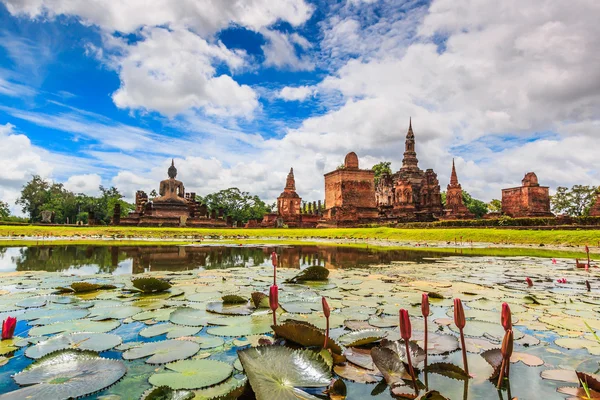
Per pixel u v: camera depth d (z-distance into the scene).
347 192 48.91
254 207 79.75
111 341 3.93
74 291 6.62
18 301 5.79
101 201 80.50
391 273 9.19
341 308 5.45
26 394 2.71
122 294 6.39
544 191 56.59
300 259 12.94
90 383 2.91
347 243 23.23
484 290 6.89
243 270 9.61
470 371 3.27
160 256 13.50
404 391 2.83
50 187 79.56
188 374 3.11
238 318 4.84
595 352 3.72
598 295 6.44
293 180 58.97
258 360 2.84
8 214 70.81
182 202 48.72
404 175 63.25
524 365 3.38
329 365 3.11
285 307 5.46
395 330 4.39
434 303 5.84
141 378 3.08
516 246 20.17
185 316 4.93
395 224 36.75
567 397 2.76
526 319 4.89
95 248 16.88
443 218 50.84
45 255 13.55
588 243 19.34
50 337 4.10
